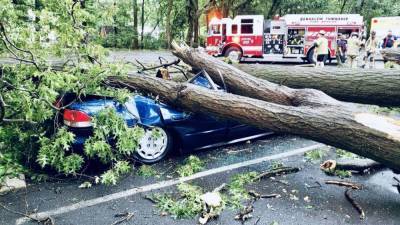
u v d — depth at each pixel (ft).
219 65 20.26
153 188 14.14
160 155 16.92
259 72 24.81
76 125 15.07
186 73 22.31
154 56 69.15
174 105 17.25
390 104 21.56
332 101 15.55
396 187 14.19
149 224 11.59
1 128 15.29
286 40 64.28
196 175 15.35
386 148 12.57
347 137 13.43
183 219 11.91
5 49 14.84
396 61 31.01
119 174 15.46
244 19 64.85
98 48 15.84
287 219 11.85
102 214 12.21
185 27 103.71
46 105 14.74
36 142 15.10
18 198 13.25
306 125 14.46
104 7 17.74
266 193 13.62
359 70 22.06
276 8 98.58
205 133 18.07
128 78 17.30
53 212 12.31
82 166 16.03
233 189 13.88
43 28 14.99
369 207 12.62
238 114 16.16
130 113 16.03
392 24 77.71
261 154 17.98
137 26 102.58
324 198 13.29
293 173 15.57
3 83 14.33
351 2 107.24
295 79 23.56
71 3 15.28
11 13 14.05
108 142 15.28
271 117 15.40
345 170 15.52
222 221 11.73
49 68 14.16
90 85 15.20
